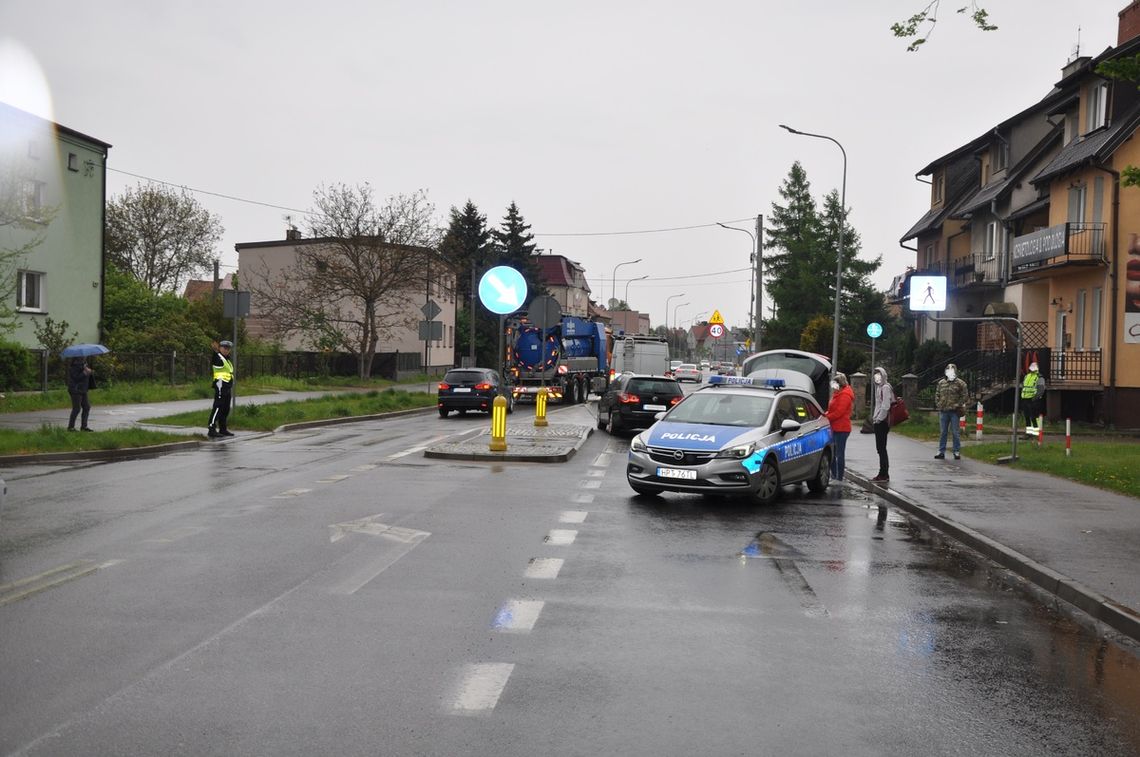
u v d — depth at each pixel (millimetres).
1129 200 27109
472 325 53938
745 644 6312
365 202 52844
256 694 5098
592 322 42594
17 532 9648
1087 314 29672
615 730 4719
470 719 4812
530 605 7137
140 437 18578
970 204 40375
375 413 30703
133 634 6152
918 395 34156
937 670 5910
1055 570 8625
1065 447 20531
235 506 11508
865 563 9297
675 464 12953
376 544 9305
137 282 47938
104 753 4293
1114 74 13531
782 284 72375
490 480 14523
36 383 30844
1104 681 5805
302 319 53562
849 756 4488
